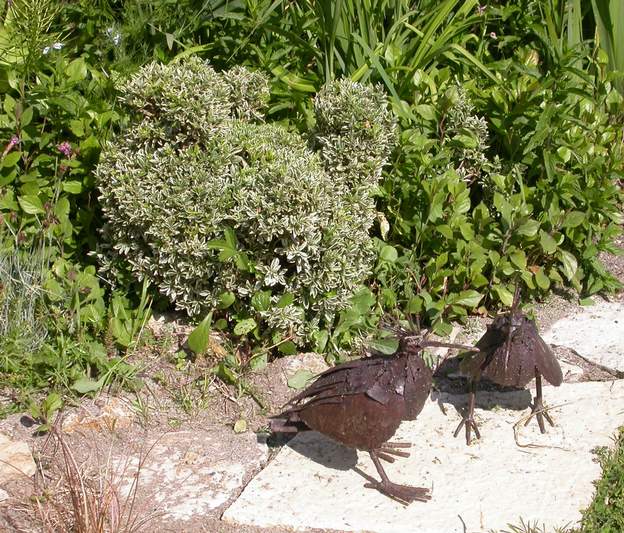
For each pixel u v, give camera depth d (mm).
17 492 3914
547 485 3924
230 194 4738
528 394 4613
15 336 4621
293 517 3766
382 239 5539
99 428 4328
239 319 4840
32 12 5355
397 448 4207
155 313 5102
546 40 6184
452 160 5652
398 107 5441
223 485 4016
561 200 5695
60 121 5270
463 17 6352
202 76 4820
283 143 5062
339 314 5016
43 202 5105
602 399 4527
